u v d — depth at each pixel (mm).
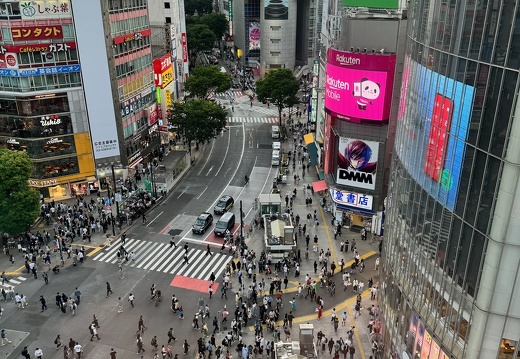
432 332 26359
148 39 78500
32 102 61719
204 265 52062
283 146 89938
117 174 69562
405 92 32781
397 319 32125
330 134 61469
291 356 33812
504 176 20328
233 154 86562
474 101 21984
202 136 79875
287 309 44469
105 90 65625
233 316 43812
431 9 26766
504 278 21344
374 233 56906
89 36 62656
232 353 39000
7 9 57531
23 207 52562
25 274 49875
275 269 50531
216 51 172000
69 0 60594
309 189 70625
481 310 22203
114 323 42625
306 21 137375
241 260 52844
